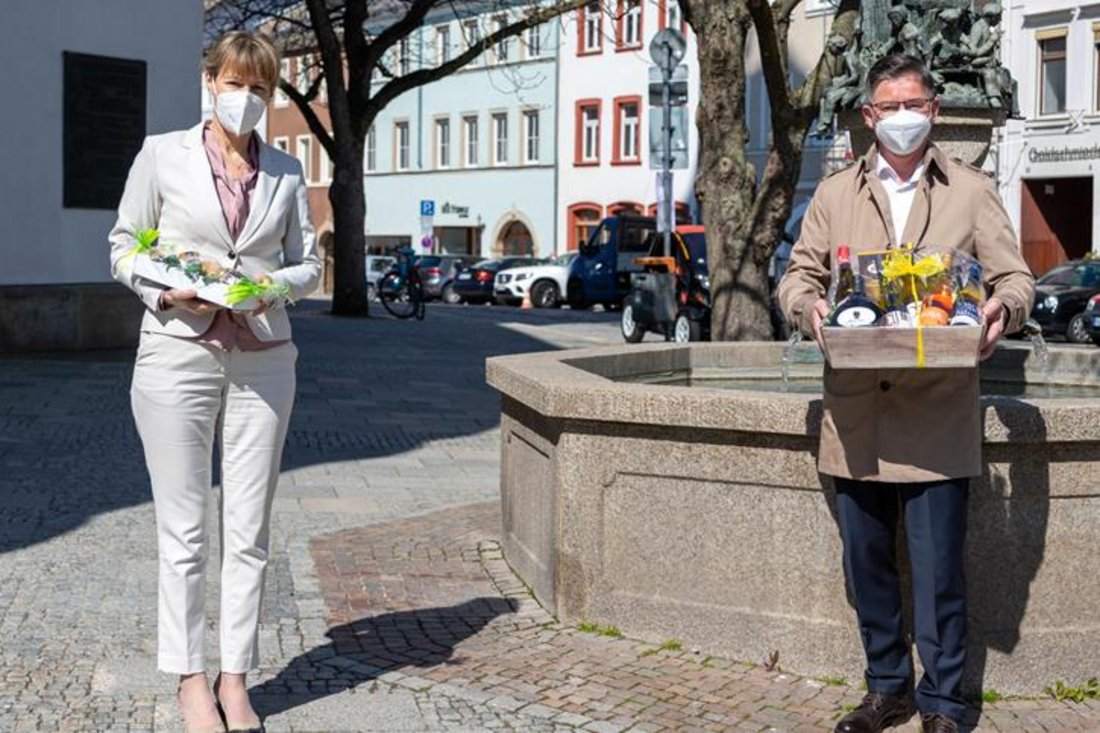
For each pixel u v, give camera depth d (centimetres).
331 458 1096
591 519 586
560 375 628
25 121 1675
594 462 581
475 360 2011
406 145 6375
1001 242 453
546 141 5578
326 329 2542
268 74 468
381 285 3145
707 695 514
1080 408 500
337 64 2859
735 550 547
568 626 598
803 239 474
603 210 5338
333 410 1391
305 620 613
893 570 478
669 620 566
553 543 608
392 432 1251
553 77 5512
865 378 453
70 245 1728
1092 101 3800
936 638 456
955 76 790
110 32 1728
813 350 879
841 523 474
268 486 479
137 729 473
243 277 456
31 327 1705
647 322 2378
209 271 453
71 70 1698
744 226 1524
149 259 454
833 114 820
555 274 4253
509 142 5750
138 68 1753
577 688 520
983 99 785
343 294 2956
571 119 5456
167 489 467
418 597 653
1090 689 518
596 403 568
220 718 472
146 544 754
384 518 856
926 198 455
